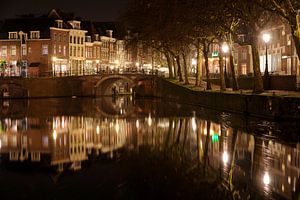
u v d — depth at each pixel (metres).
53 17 109.25
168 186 18.23
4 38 106.69
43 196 17.31
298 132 30.77
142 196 16.98
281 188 17.78
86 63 120.19
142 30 73.69
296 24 32.72
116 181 19.22
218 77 90.75
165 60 118.31
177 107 60.66
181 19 49.75
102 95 104.00
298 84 49.06
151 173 20.50
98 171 21.22
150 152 25.95
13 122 44.59
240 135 30.80
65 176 20.41
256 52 42.41
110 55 130.38
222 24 44.69
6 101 80.50
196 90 62.09
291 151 24.67
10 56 106.94
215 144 27.98
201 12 43.47
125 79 100.06
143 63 131.25
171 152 25.77
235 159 23.23
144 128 37.66
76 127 40.00
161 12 59.72
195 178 19.41
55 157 25.20
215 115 44.81
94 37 123.81
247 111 41.84
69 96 96.69
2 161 24.12
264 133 30.72
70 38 113.50
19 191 18.06
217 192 17.31
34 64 105.12
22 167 22.55
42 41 106.06
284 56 70.31
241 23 63.19
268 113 37.34
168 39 64.62
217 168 21.23
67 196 17.25
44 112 56.91
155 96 97.31
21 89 90.38
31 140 32.12
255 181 18.83
